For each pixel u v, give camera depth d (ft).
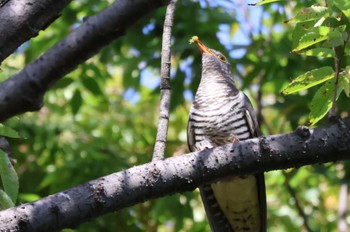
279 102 43.47
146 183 17.95
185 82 43.37
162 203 44.78
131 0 24.63
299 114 42.83
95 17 25.79
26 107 27.37
